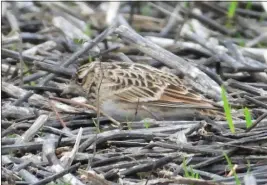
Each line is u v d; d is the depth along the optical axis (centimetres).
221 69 1446
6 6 1736
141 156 1094
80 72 1325
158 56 1384
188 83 1343
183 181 992
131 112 1270
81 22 1688
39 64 1378
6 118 1253
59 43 1560
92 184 1020
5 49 1444
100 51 1423
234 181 1037
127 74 1289
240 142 1110
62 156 1107
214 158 1084
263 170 1069
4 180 1056
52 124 1228
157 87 1262
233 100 1277
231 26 1761
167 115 1260
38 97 1299
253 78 1420
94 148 1093
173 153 1095
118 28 1420
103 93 1282
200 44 1530
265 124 1174
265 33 1656
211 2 1831
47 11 1762
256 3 1817
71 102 1260
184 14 1759
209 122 1180
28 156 1126
